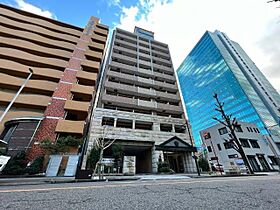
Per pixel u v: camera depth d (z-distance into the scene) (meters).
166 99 31.80
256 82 62.62
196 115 77.31
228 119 18.73
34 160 14.28
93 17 41.28
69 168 13.55
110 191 3.98
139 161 26.72
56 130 17.97
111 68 32.28
